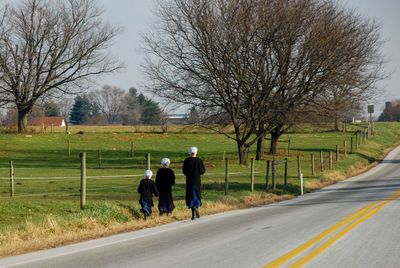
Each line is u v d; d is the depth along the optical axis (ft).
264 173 183.73
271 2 188.44
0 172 164.96
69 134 355.56
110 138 346.95
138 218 75.05
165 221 72.08
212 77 193.77
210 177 161.99
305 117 197.26
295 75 193.98
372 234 54.19
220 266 39.78
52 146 300.81
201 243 51.62
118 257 44.78
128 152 286.87
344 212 77.20
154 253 46.44
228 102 201.57
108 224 68.03
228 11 186.29
